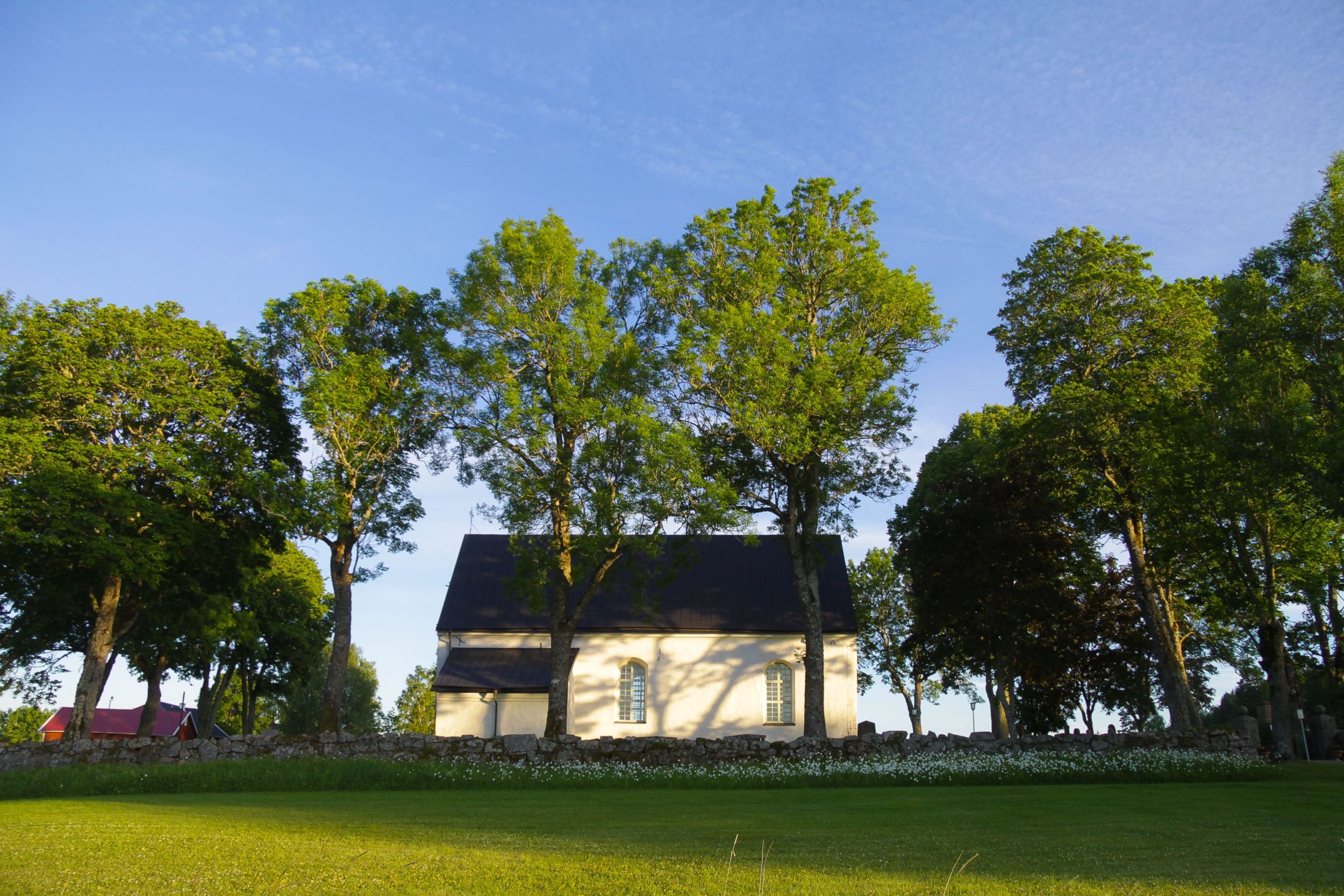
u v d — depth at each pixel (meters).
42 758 26.03
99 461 32.06
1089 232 35.97
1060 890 8.53
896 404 30.47
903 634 59.31
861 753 26.59
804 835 12.52
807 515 32.41
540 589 31.31
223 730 80.56
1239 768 23.06
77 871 9.45
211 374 35.06
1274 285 27.22
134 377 32.97
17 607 38.19
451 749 26.70
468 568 44.97
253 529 36.16
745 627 41.00
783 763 24.84
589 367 30.14
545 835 12.52
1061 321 35.69
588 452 29.45
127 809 16.62
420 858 10.30
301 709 81.69
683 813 15.97
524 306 31.42
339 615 31.77
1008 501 34.06
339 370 31.66
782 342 29.56
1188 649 46.78
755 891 8.50
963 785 22.34
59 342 32.59
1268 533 32.16
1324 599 38.16
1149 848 11.20
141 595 36.72
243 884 8.80
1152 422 32.19
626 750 26.64
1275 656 31.91
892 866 9.84
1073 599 36.00
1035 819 14.47
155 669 48.66
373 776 23.30
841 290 32.66
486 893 8.46
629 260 33.72
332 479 30.92
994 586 33.19
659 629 41.03
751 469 33.59
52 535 30.27
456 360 31.59
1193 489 30.95
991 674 42.72
